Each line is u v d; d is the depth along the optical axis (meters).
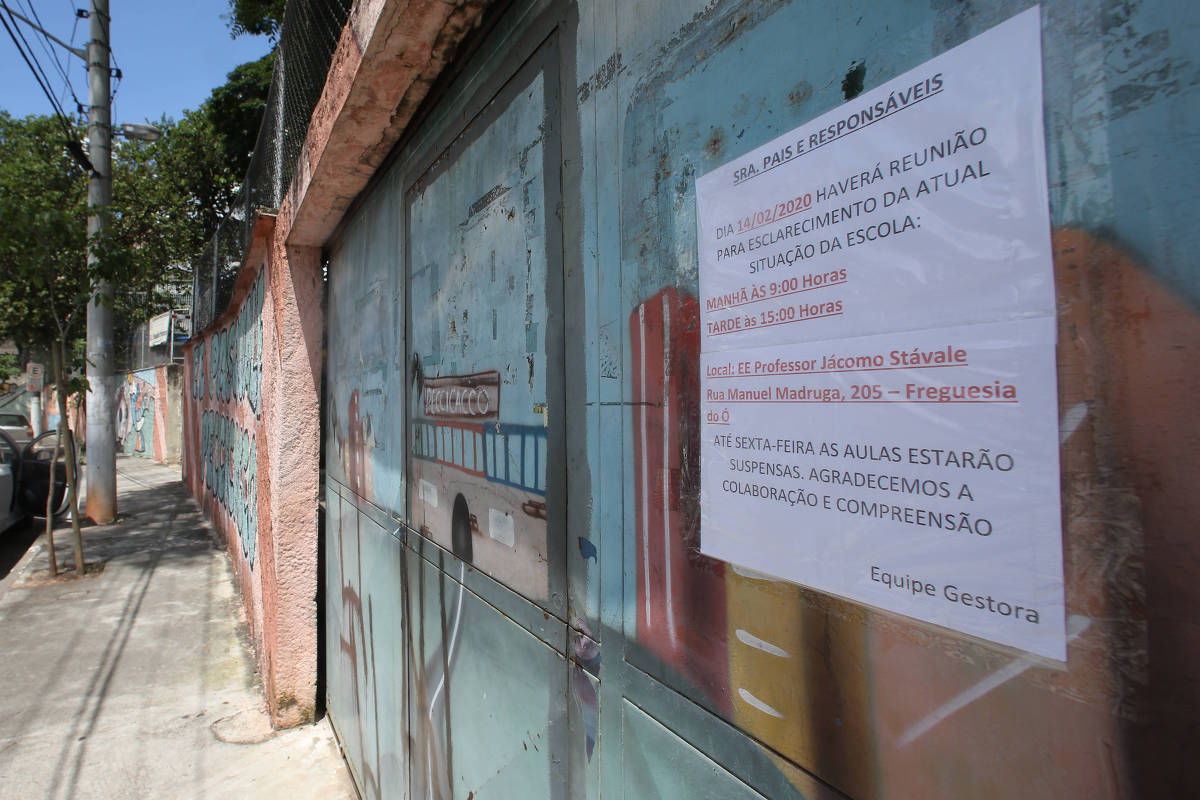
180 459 14.89
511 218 1.36
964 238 0.53
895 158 0.59
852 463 0.63
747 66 0.76
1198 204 0.41
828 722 0.66
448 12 1.46
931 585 0.56
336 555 3.32
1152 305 0.43
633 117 0.97
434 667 1.85
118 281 6.71
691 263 0.85
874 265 0.61
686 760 0.86
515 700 1.36
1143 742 0.43
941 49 0.55
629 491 0.98
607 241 1.03
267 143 3.95
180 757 3.13
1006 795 0.51
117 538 8.01
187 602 5.55
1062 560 0.48
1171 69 0.42
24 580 6.16
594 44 1.07
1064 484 0.47
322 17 2.34
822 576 0.66
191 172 13.94
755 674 0.75
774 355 0.71
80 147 7.62
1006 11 0.51
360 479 2.78
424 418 1.92
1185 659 0.42
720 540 0.80
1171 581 0.42
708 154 0.82
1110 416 0.45
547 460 1.21
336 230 3.13
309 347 3.42
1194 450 0.41
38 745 3.25
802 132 0.68
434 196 1.83
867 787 0.62
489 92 1.47
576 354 1.12
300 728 3.40
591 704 1.08
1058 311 0.48
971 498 0.53
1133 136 0.44
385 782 2.38
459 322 1.65
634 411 0.96
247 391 5.17
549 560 1.21
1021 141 0.50
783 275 0.70
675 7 0.88
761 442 0.74
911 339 0.57
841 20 0.64
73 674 4.10
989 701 0.52
